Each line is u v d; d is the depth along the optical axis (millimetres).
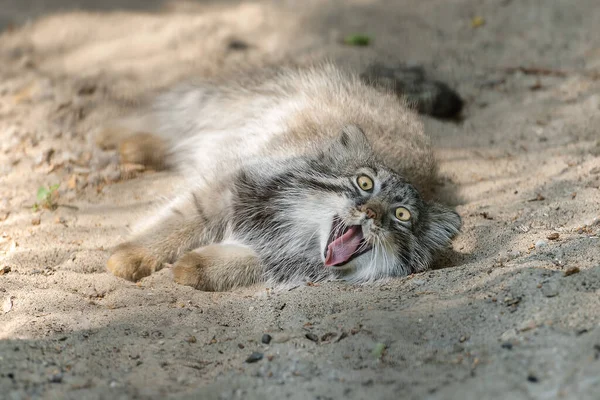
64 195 17188
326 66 20266
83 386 9984
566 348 9812
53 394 9680
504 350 10211
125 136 19125
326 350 10977
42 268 14336
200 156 18672
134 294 13469
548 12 26969
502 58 24422
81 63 23891
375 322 11492
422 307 11883
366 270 14617
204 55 24141
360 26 26688
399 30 26328
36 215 16328
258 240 15383
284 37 25812
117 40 25547
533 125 20719
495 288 12039
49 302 12797
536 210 16203
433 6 27953
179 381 10414
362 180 14773
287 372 10500
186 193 15820
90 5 28781
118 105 21031
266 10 28156
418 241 15031
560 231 14945
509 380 9469
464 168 18922
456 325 11203
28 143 18984
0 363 10266
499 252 14383
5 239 15398
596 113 20844
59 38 25672
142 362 10883
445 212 15289
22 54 24375
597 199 16219
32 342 11070
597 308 10641
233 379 10375
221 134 18672
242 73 20109
